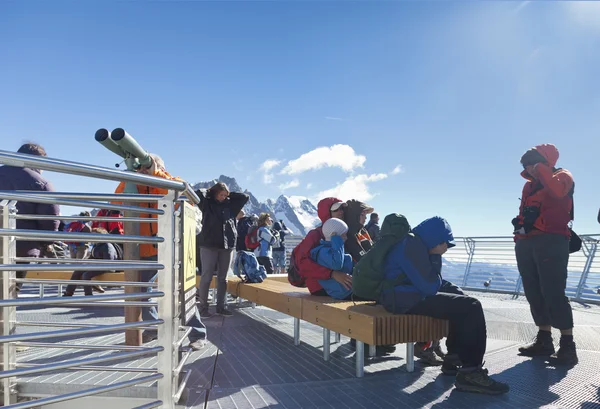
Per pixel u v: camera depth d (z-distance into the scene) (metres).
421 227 3.56
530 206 4.21
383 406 2.87
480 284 12.12
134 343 3.90
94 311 6.54
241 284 6.49
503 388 3.12
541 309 4.29
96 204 2.31
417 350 3.93
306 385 3.27
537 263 4.19
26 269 2.11
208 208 6.23
